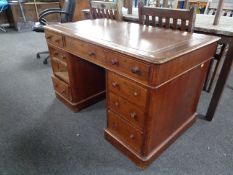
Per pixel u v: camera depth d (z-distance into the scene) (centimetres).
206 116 168
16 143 144
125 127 124
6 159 131
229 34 128
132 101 108
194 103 150
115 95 119
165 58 87
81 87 171
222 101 196
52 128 159
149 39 116
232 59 134
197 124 163
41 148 140
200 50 112
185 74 114
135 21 187
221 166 125
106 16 202
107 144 143
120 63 103
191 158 131
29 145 142
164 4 215
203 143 143
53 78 187
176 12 140
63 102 188
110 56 108
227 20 175
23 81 231
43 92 209
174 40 114
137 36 122
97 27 148
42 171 123
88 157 133
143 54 91
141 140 116
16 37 402
